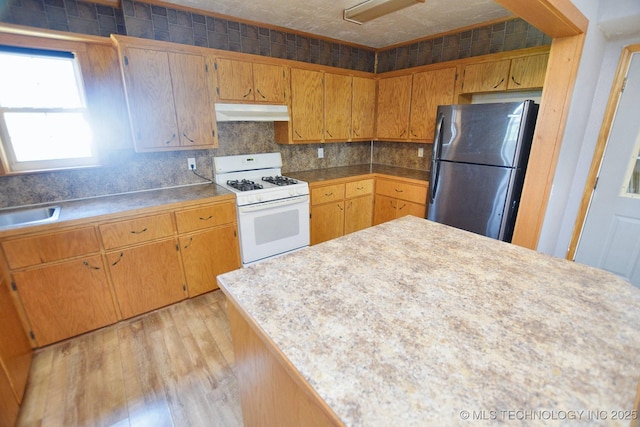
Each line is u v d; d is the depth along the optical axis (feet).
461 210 8.91
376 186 11.80
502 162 7.79
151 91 7.35
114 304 6.97
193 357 6.25
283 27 9.55
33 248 5.82
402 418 1.90
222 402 5.25
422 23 9.24
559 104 6.11
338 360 2.38
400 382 2.16
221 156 9.78
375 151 13.83
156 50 7.24
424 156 11.95
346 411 1.96
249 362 3.46
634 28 6.54
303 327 2.78
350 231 11.59
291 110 9.86
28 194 7.02
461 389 2.10
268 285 3.54
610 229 8.26
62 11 6.74
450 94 9.72
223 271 8.57
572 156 7.45
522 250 4.49
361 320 2.86
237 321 3.52
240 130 10.02
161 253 7.38
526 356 2.39
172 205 7.29
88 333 6.88
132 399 5.31
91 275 6.55
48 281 6.09
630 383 2.13
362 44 11.56
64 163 7.37
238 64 8.48
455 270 3.86
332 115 10.93
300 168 11.85
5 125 6.59
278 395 2.99
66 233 6.10
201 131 8.30
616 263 8.33
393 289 3.41
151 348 6.49
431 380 2.18
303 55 10.45
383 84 11.69
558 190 7.25
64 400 5.28
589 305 3.08
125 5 7.13
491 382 2.15
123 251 6.85
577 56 5.79
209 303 8.09
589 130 8.07
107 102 7.35
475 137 8.20
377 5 6.59
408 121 11.06
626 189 7.89
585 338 2.59
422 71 10.31
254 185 9.22
